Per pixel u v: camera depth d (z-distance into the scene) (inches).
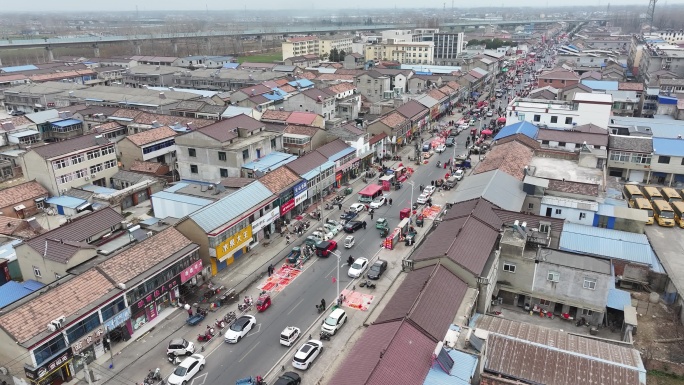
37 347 1616.6
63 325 1690.5
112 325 1871.3
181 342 1845.5
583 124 4030.5
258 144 3299.7
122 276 1951.3
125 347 1911.9
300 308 2151.8
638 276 2169.0
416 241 2731.3
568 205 2501.2
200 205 2613.2
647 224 2800.2
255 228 2642.7
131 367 1807.3
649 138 3516.2
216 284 2331.4
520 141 3383.4
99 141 3459.6
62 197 3161.9
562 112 4057.6
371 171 3848.4
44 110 4987.7
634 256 2191.2
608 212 2469.2
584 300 1923.0
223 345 1921.8
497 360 1380.4
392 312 1664.6
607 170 3531.0
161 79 6958.7
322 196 3312.0
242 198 2613.2
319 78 6771.7
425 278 1802.4
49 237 2159.2
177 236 2251.5
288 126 3895.2
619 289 2159.2
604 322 1953.7
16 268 2297.0
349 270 2409.0
